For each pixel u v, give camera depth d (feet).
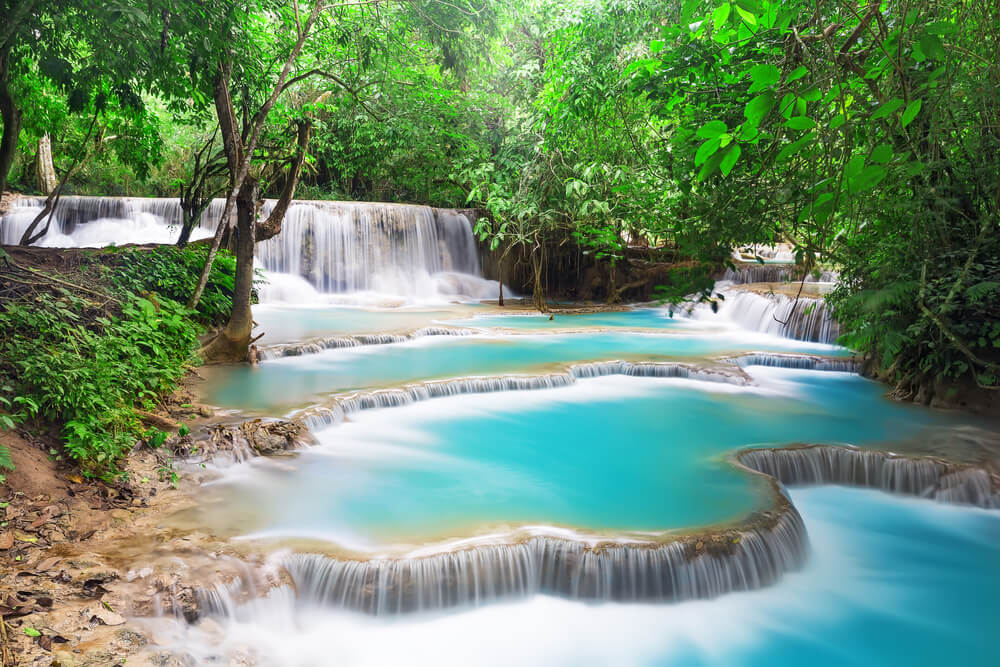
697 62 18.34
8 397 21.17
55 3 23.67
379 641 16.37
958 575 20.24
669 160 15.99
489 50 64.69
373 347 45.14
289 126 40.83
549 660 16.05
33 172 79.25
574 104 42.52
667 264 74.69
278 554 17.66
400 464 25.09
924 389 34.09
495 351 44.91
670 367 39.58
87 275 31.53
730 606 18.39
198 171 45.83
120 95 31.50
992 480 23.94
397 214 75.20
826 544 21.81
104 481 20.35
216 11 26.55
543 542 18.49
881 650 16.98
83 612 14.40
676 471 24.57
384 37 42.73
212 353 37.01
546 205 61.05
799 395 35.94
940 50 7.04
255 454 24.82
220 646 14.92
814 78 7.09
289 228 69.77
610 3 39.34
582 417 31.58
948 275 25.39
